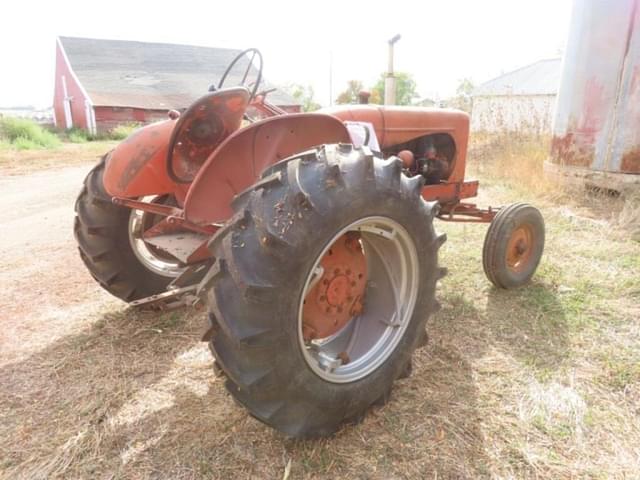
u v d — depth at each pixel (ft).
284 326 5.14
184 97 94.32
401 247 6.40
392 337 6.59
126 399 6.93
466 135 11.73
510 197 18.79
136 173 7.49
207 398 6.94
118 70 97.40
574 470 5.59
